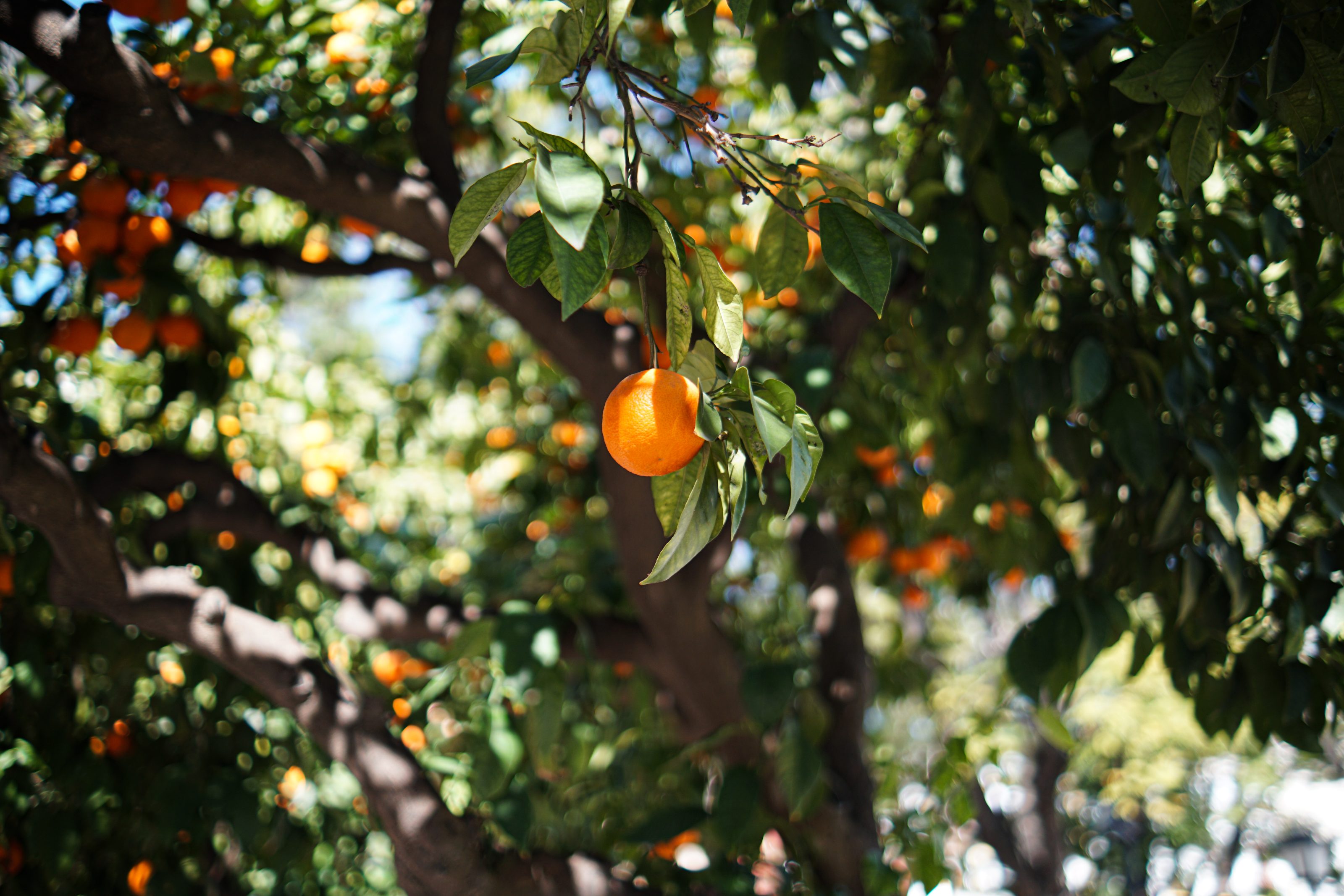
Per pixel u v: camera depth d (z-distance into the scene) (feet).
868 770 11.30
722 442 4.63
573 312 4.24
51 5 6.10
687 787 12.09
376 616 9.84
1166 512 6.82
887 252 4.84
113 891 8.79
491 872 7.70
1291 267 6.97
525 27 7.48
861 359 11.41
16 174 7.49
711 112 4.82
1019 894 20.71
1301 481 7.09
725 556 9.01
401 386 13.64
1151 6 5.33
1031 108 8.05
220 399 9.28
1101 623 7.49
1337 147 5.44
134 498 9.38
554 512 13.39
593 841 12.41
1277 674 6.97
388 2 8.42
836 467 11.14
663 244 4.50
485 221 4.50
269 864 9.50
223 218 10.65
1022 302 8.59
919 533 12.66
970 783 10.62
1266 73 5.20
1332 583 6.51
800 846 10.27
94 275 7.36
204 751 9.12
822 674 11.43
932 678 20.33
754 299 10.48
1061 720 9.21
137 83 6.20
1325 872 25.90
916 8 7.16
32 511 6.46
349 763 7.38
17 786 7.66
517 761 8.15
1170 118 6.38
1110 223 7.04
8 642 8.08
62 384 9.54
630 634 10.06
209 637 7.29
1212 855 28.09
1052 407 7.96
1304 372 6.79
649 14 7.71
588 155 4.42
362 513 12.50
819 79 7.61
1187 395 6.75
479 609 10.07
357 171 7.32
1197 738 22.17
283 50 8.30
